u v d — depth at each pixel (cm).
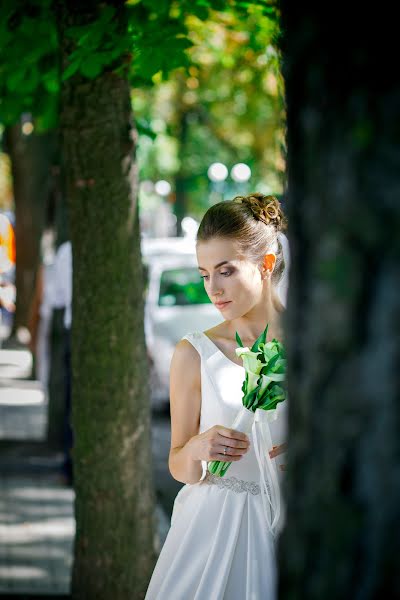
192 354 320
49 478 881
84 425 479
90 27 448
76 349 477
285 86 164
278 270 324
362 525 144
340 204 147
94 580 484
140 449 484
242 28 699
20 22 559
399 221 140
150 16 533
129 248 471
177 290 1203
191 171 2597
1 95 620
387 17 143
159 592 314
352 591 146
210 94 1816
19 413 1227
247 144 2281
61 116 469
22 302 2052
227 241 313
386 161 142
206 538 312
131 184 471
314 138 153
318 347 150
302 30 155
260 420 303
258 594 302
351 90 147
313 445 152
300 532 156
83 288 471
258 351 298
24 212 1966
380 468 141
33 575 603
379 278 141
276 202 326
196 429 323
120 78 463
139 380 481
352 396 144
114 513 480
